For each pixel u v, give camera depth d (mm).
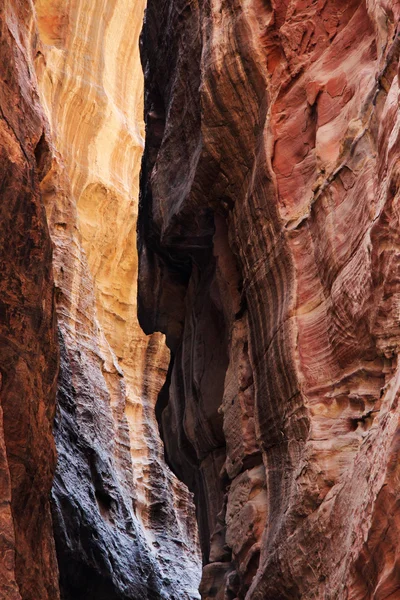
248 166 10562
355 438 8156
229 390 10805
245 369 10508
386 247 7480
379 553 6672
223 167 10867
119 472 20938
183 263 13117
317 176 9336
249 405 10336
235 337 10828
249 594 9266
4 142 9133
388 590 6449
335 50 9820
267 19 10516
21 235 9188
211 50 10766
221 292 11445
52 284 9906
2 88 9562
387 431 6824
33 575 8383
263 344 9891
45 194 20797
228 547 10750
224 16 10898
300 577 8328
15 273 9023
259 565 9383
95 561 16156
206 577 10961
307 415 8719
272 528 9156
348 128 8844
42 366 9430
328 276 8891
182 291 13484
